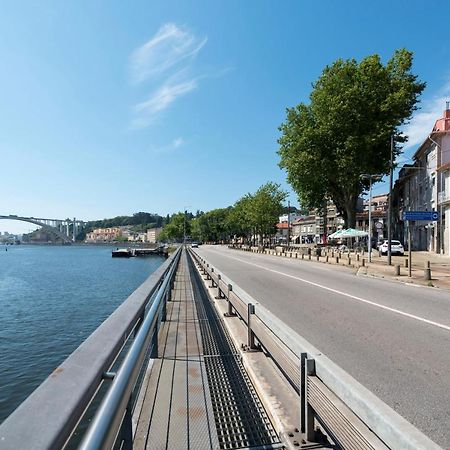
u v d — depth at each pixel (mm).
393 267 24969
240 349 5664
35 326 20688
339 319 8961
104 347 2113
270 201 80188
